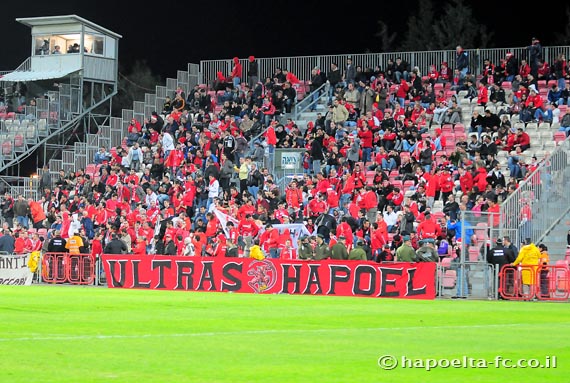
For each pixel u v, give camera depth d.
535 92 45.03
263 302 27.44
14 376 12.23
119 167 47.19
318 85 52.00
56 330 18.25
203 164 47.16
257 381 11.98
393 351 15.09
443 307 26.27
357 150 43.97
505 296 30.88
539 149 43.47
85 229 42.69
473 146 42.12
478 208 36.75
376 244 35.84
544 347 15.81
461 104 47.78
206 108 52.91
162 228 39.84
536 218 34.25
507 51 52.19
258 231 38.50
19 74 56.88
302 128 50.56
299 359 14.03
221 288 33.56
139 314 22.48
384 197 39.84
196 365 13.34
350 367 13.23
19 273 38.50
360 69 50.50
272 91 51.09
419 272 30.81
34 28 57.56
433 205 40.22
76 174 48.84
